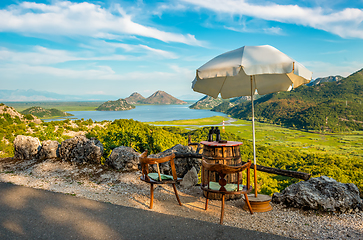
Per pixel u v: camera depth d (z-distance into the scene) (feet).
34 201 13.64
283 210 13.67
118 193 16.79
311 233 10.56
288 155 146.92
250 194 15.08
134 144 29.35
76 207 12.80
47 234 9.75
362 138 369.50
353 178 70.23
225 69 12.12
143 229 10.30
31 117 178.91
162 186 18.81
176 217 11.65
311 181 14.43
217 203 15.06
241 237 9.68
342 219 12.17
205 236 9.72
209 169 12.48
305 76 12.14
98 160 23.41
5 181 19.39
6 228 10.24
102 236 9.62
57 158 25.39
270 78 18.20
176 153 21.36
